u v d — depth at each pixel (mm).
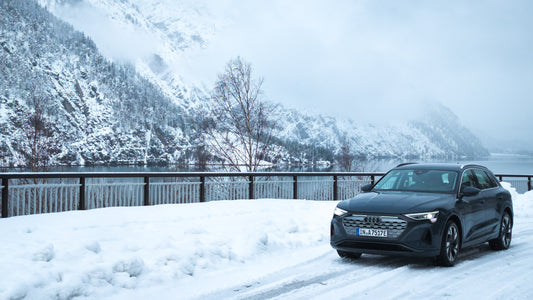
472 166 9258
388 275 6977
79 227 9109
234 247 8406
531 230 11836
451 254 7598
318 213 13352
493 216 9023
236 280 6672
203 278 6785
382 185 8953
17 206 10781
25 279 5461
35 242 7500
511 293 5875
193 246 7996
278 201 15195
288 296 5820
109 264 6352
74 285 5629
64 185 11680
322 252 8828
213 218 11297
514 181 25688
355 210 7676
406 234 7211
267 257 8336
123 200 12930
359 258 8352
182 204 13344
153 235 8656
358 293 5949
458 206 7887
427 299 5645
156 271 6750
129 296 5801
